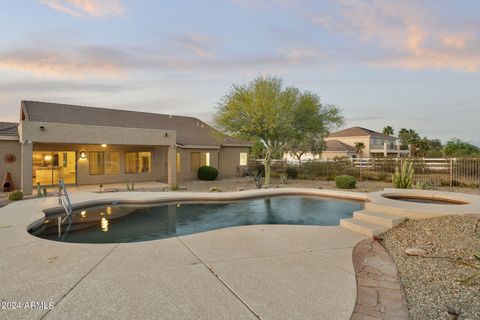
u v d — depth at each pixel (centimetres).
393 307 332
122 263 470
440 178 1812
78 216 1011
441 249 532
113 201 1170
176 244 578
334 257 507
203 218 1020
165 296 355
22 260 485
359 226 685
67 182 1817
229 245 572
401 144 5541
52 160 1772
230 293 364
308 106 1916
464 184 1728
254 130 1897
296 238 627
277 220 1003
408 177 1496
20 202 1082
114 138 1636
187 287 380
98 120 2006
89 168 1862
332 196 1345
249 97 1850
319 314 316
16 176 1600
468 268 444
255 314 315
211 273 429
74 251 532
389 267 459
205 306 331
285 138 2012
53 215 988
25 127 1378
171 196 1230
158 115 2522
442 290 378
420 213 740
